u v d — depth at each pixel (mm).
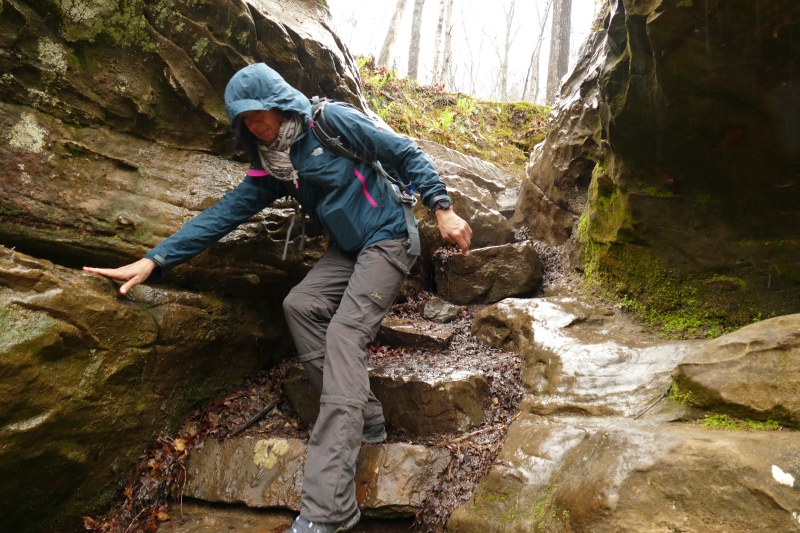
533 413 2436
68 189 2271
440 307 3777
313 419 2820
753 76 1963
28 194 2146
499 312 3281
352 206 2314
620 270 3070
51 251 2230
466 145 6645
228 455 2572
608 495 1549
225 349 2918
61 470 2119
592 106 3604
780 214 2445
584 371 2471
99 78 2377
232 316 2914
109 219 2357
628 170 2752
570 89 4137
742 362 1839
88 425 2160
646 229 2814
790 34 1757
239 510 2428
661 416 1956
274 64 2996
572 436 2051
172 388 2621
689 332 2688
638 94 2332
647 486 1525
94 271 2137
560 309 3066
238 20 2697
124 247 2379
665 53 2002
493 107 7844
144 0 2412
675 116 2287
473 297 3883
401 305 3881
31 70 2158
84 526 2295
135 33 2410
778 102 2018
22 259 1910
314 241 3352
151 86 2549
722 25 1824
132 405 2379
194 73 2660
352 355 2139
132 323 2293
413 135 6395
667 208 2727
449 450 2363
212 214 2369
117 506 2428
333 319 2219
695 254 2719
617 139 2629
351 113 2303
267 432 2748
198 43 2619
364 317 2211
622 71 2377
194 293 2688
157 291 2469
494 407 2652
